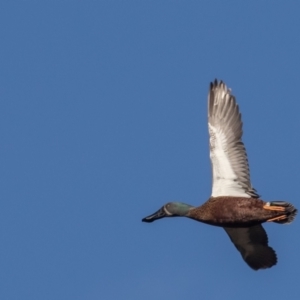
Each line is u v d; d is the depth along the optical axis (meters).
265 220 20.73
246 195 20.94
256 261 22.59
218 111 21.41
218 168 21.17
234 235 22.67
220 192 21.14
